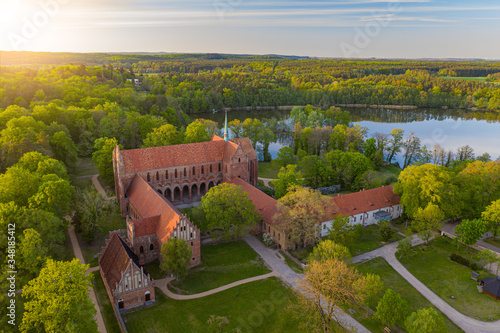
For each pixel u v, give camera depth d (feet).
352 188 412.36
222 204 282.97
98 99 591.78
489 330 201.26
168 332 197.67
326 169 415.85
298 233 274.16
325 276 192.34
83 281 182.29
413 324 178.29
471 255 276.62
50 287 169.89
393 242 295.89
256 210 314.55
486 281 235.61
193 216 318.45
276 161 463.01
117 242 239.50
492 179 329.11
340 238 264.93
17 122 397.39
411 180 315.58
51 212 268.82
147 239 260.83
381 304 196.65
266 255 275.39
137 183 327.67
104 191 375.66
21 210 236.22
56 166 330.95
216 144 383.86
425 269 259.19
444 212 307.58
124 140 492.13
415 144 509.76
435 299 227.61
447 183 317.83
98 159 377.91
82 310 173.88
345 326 202.28
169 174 356.59
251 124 556.10
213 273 251.80
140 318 207.10
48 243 240.53
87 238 273.95
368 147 507.30
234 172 371.76
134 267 210.38
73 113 495.41
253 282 242.37
